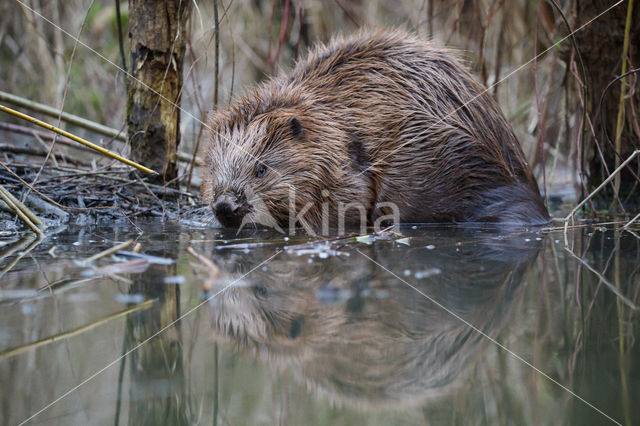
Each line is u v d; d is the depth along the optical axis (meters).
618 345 2.27
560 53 6.41
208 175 5.41
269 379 2.06
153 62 5.57
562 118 7.02
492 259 3.69
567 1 6.44
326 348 2.31
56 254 3.79
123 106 8.72
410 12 9.02
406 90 5.44
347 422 1.81
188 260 3.66
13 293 2.93
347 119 5.36
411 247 4.12
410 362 2.18
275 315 2.63
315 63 5.79
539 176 7.52
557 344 2.29
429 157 5.34
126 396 1.96
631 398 1.91
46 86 8.83
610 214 5.82
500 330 2.44
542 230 4.91
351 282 3.13
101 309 2.71
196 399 1.93
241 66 9.36
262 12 9.79
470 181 5.38
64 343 2.32
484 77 6.74
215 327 2.51
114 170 6.00
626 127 6.06
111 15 9.58
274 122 5.16
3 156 6.20
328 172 5.26
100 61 9.34
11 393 1.96
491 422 1.81
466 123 5.38
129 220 5.28
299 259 3.70
